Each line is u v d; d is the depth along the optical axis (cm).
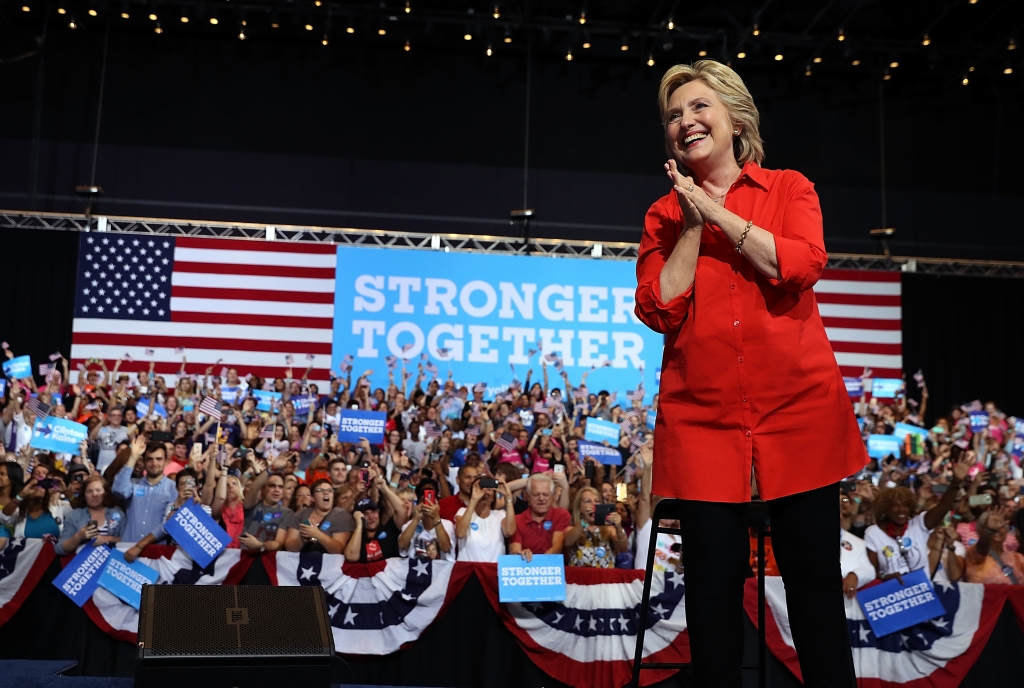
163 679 193
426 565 536
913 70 1377
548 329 1170
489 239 1216
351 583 534
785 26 1323
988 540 595
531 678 523
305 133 1283
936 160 1360
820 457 150
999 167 1365
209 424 963
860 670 509
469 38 1316
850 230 1331
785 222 155
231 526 629
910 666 508
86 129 1247
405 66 1312
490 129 1310
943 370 1210
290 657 200
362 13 1250
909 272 1225
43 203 1226
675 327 160
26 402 915
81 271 1121
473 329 1160
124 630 517
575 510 598
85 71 1260
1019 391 1216
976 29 1316
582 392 1118
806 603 150
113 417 930
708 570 151
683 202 151
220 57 1286
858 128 1357
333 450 903
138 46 1274
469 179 1295
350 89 1298
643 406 1115
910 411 1184
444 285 1167
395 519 589
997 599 515
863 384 1152
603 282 1188
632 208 1309
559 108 1323
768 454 151
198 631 201
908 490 588
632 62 1342
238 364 1123
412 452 1020
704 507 153
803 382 151
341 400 1075
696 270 157
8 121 1236
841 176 1345
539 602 529
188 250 1144
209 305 1132
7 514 564
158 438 644
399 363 1144
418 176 1288
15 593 515
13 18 1254
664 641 521
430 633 530
